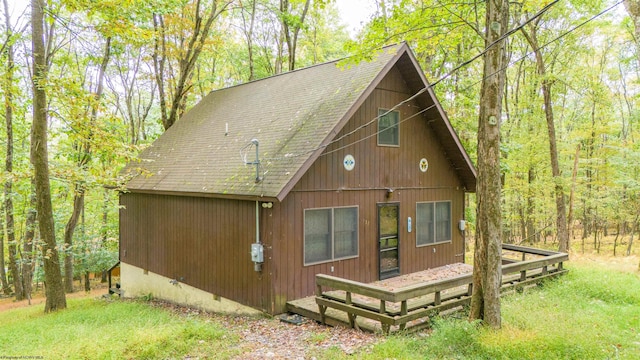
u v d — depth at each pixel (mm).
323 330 7516
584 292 9438
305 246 9289
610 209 20953
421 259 12070
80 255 18438
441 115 11633
